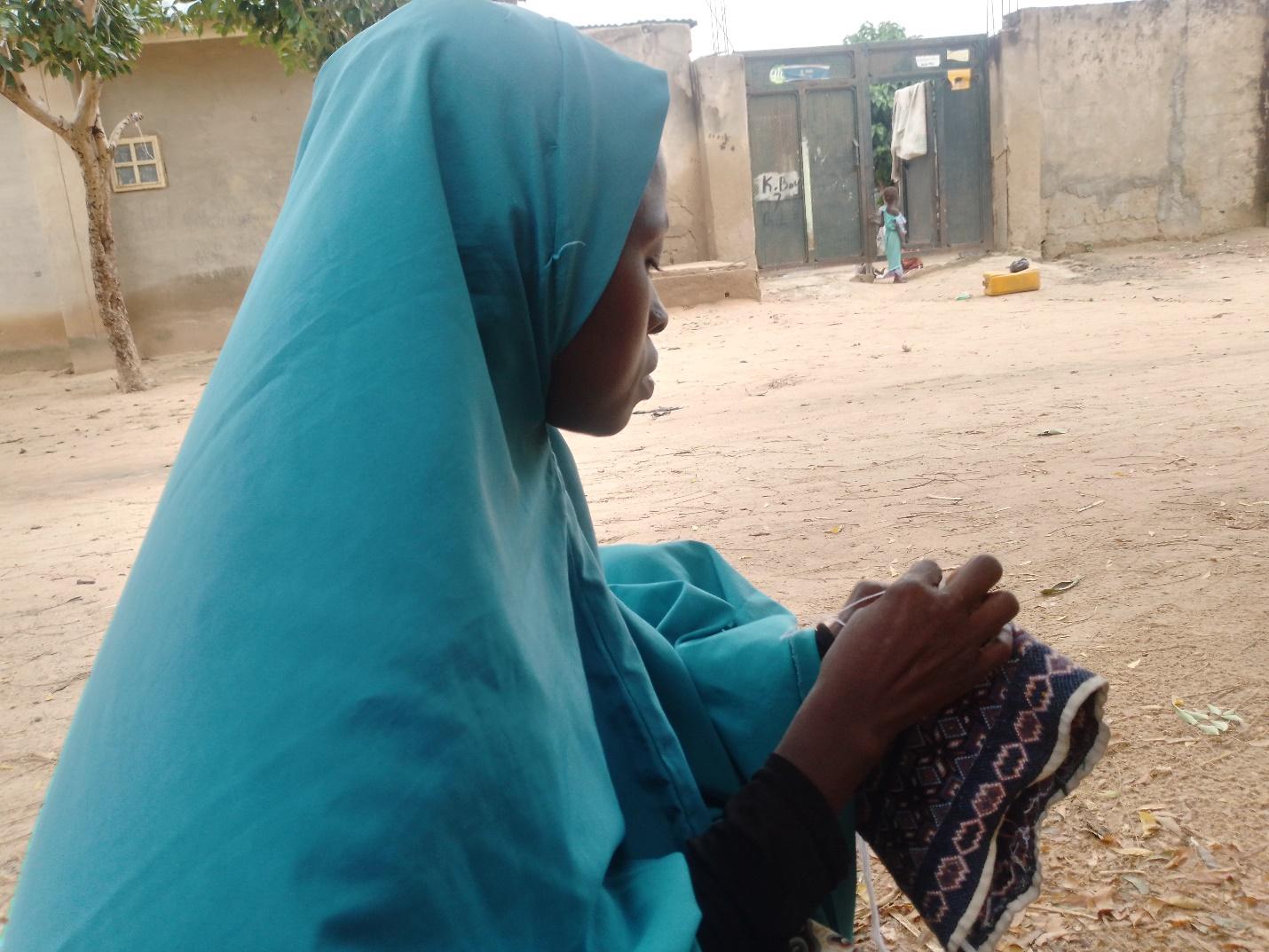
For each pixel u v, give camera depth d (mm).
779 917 1069
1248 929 2383
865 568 5000
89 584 6445
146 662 832
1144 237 20828
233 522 836
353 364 860
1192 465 6008
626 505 6645
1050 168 20406
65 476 10266
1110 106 20344
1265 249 19062
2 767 4070
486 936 837
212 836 748
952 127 20672
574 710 1066
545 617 1059
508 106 1008
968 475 6375
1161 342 10867
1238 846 2666
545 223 1017
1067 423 7395
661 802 1194
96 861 778
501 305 1000
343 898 742
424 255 900
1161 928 2410
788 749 1131
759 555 5367
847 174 20734
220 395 907
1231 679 3506
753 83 20125
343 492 829
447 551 838
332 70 1117
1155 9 20031
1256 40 20375
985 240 21172
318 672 790
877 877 2713
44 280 19516
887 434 7766
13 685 4902
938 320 14695
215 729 781
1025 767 1207
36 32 13820
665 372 12312
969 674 1175
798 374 11188
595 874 957
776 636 1433
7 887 3207
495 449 953
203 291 19719
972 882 1219
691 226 20406
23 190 19188
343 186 929
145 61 18938
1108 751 3156
